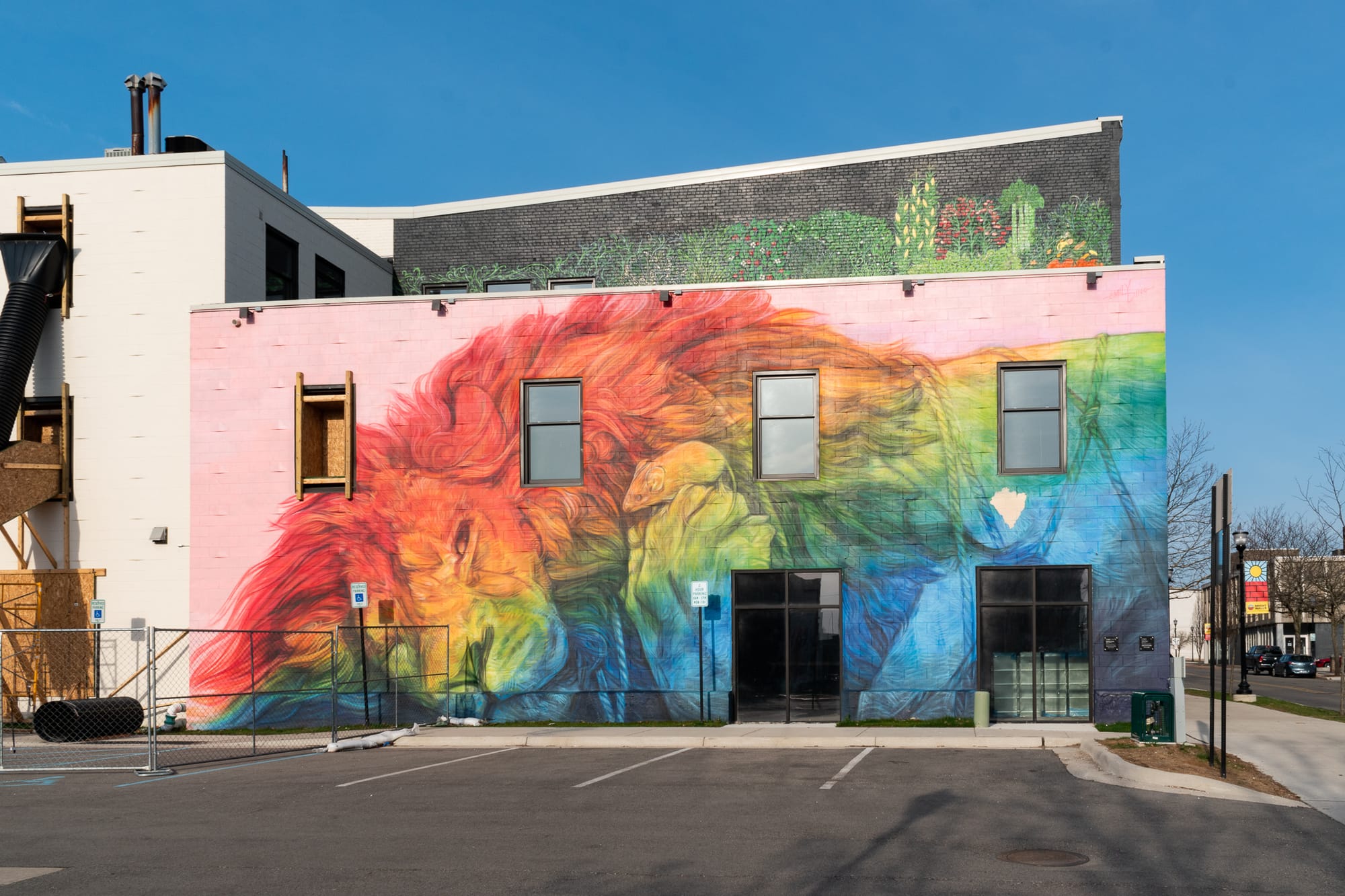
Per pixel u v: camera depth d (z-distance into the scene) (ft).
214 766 55.36
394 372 76.69
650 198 105.81
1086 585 69.46
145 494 78.74
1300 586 210.79
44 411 80.18
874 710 70.08
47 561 79.10
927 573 70.54
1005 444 70.95
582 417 74.64
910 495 71.10
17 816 40.16
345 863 31.01
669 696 72.02
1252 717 73.77
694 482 73.10
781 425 73.10
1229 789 42.16
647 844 33.12
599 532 73.61
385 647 74.90
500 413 75.41
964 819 37.04
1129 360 70.08
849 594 71.00
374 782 47.32
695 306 74.23
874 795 42.32
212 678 76.33
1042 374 71.15
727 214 103.81
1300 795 41.65
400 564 75.31
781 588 71.82
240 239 82.07
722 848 32.58
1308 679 201.05
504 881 28.73
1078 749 57.06
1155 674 68.18
